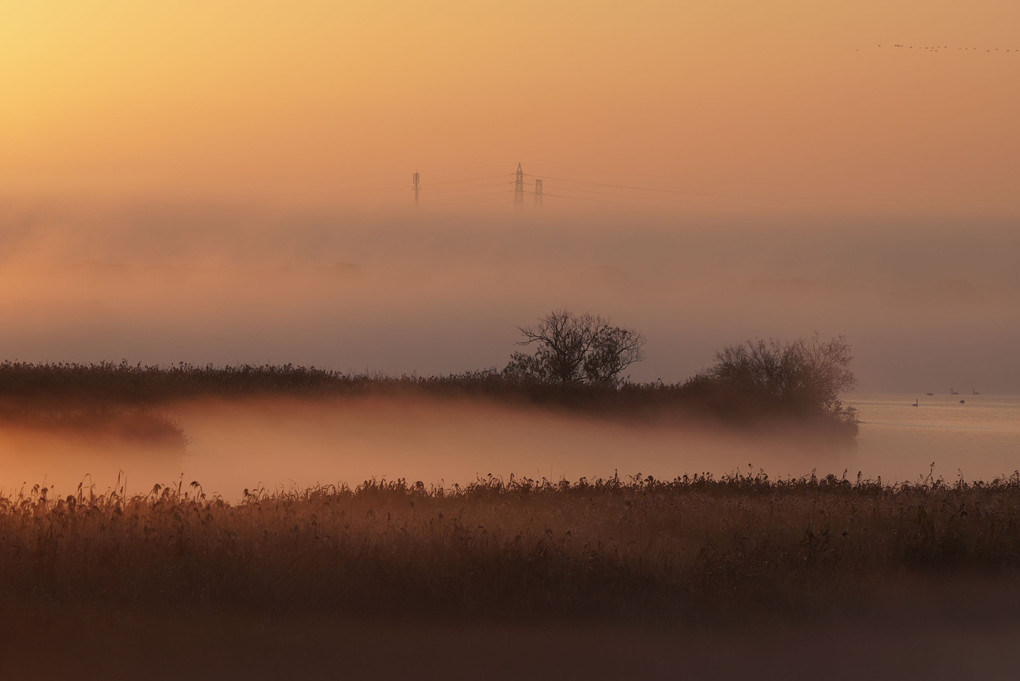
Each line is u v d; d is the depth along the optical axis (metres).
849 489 76.38
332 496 63.69
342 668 34.34
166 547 43.44
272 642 36.00
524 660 35.44
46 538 43.22
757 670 35.34
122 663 34.03
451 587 40.94
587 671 34.78
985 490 71.69
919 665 36.19
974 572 46.19
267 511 53.81
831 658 36.59
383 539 46.25
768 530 51.75
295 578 40.72
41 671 33.31
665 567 43.56
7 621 36.19
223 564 41.72
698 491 71.94
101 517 48.12
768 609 40.50
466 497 66.00
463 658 35.41
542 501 63.50
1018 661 36.69
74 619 36.78
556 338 190.25
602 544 46.59
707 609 40.22
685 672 35.03
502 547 45.72
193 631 36.38
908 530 51.00
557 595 40.81
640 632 38.22
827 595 41.59
